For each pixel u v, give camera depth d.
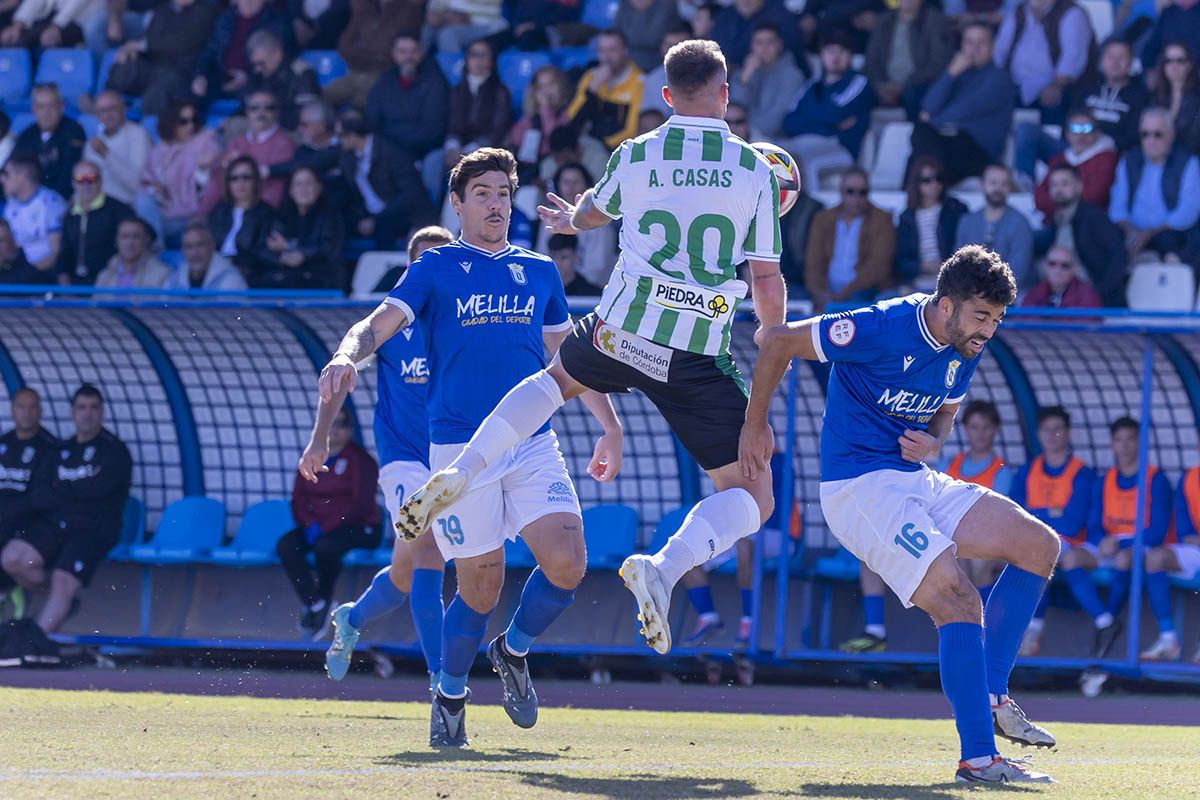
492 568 17.22
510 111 44.22
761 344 15.02
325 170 43.62
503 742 18.34
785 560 34.47
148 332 38.16
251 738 17.64
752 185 15.01
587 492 38.47
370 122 44.03
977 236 38.72
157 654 37.44
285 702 26.02
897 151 43.81
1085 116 39.84
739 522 15.05
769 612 37.69
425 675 34.66
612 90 43.38
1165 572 34.91
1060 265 37.56
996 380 37.31
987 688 14.41
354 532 36.44
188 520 38.31
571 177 39.84
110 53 51.81
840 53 43.50
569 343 15.64
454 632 17.41
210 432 38.88
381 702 26.94
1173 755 18.78
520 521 17.08
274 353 38.34
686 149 14.94
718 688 33.47
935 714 27.97
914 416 15.14
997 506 15.35
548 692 31.14
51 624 36.31
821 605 37.56
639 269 15.06
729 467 15.52
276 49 45.91
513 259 17.64
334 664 23.27
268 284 41.53
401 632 37.72
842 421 15.25
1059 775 15.09
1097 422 37.12
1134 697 33.59
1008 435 37.34
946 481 15.61
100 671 33.78
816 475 37.66
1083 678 34.09
